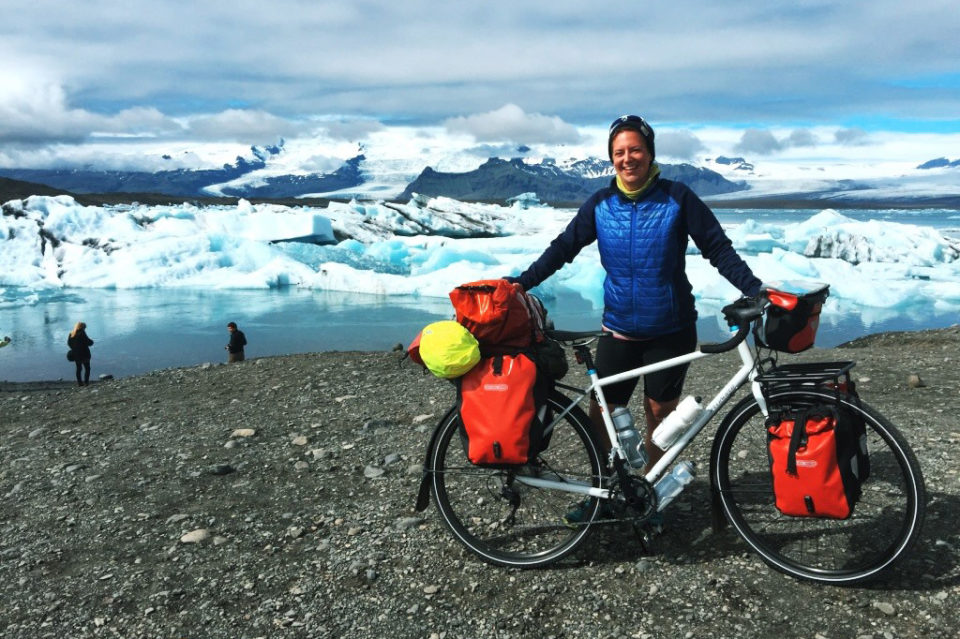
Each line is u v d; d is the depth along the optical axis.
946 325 27.08
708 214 2.96
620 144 2.97
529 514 3.53
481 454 2.82
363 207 94.31
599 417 3.27
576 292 39.78
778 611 2.69
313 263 52.75
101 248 49.72
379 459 4.70
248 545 3.46
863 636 2.51
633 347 3.18
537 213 117.44
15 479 4.63
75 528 3.75
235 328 14.16
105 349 24.22
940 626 2.53
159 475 4.57
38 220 51.31
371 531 3.55
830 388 2.72
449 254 49.03
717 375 7.32
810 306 2.64
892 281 38.03
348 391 6.93
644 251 3.00
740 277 2.87
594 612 2.76
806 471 2.63
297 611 2.85
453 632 2.68
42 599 3.01
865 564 2.75
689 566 3.04
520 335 2.88
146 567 3.26
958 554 2.95
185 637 2.71
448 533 3.47
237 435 5.47
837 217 55.31
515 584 2.99
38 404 7.21
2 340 25.38
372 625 2.74
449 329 2.84
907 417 5.12
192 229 56.34
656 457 3.27
